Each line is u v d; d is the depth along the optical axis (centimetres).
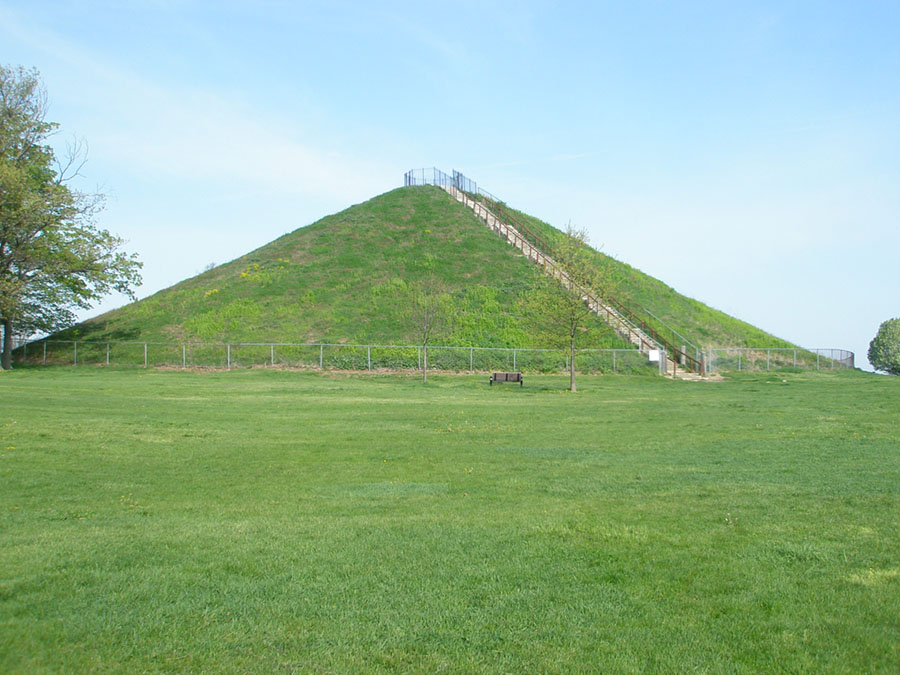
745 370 4956
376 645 556
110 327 5362
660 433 1920
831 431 1886
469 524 917
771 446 1631
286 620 601
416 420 2253
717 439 1778
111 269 4688
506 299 5678
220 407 2544
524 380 4200
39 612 611
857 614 602
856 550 775
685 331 5709
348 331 5116
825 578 689
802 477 1230
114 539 841
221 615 610
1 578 691
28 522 945
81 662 522
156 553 782
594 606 629
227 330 5112
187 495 1152
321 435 1900
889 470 1287
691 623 591
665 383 4081
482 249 6775
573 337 3731
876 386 3747
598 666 520
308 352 4656
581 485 1203
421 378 4212
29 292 4488
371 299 5697
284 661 529
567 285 3988
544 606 630
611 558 759
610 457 1520
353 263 6475
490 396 3222
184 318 5412
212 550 795
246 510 1030
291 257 6731
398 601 643
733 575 700
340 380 4012
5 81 4281
